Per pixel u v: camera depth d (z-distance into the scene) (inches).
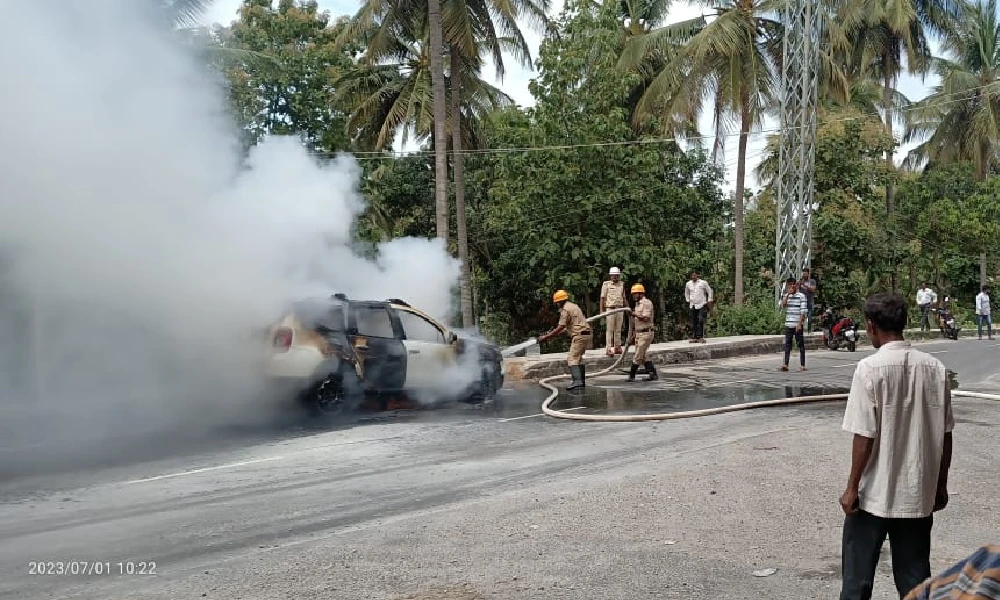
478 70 1093.8
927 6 1321.4
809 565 198.8
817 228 1149.1
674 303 1182.3
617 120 973.2
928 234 1462.8
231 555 209.3
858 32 1330.0
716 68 1027.9
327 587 185.9
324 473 303.3
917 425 147.2
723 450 330.0
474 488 278.8
